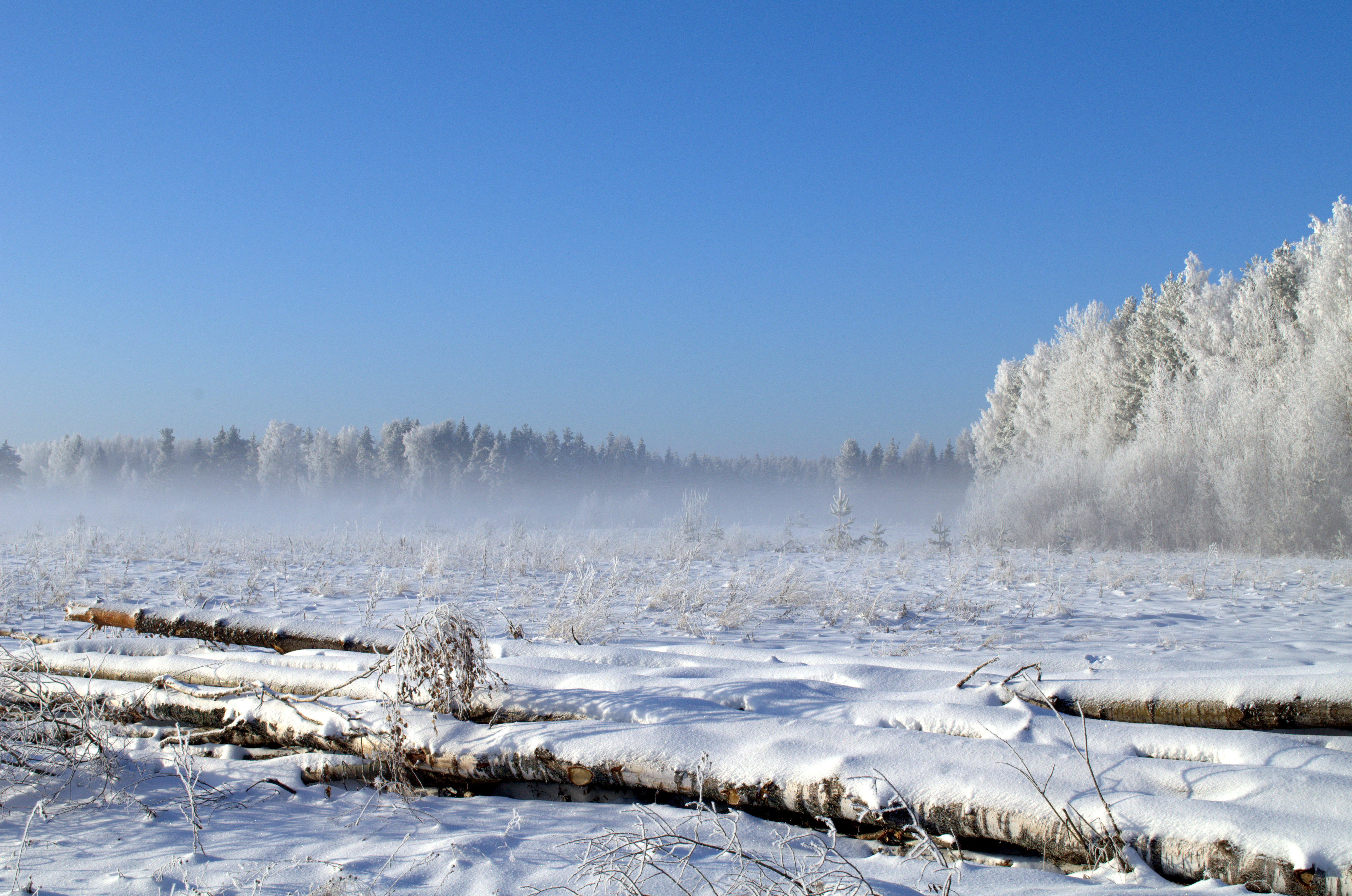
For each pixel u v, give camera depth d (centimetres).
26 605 972
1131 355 3531
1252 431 2252
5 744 367
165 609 659
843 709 375
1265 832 251
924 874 260
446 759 371
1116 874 262
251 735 418
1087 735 329
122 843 309
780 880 250
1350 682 327
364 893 257
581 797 361
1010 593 1191
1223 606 1050
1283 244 3102
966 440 10219
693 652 576
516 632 559
